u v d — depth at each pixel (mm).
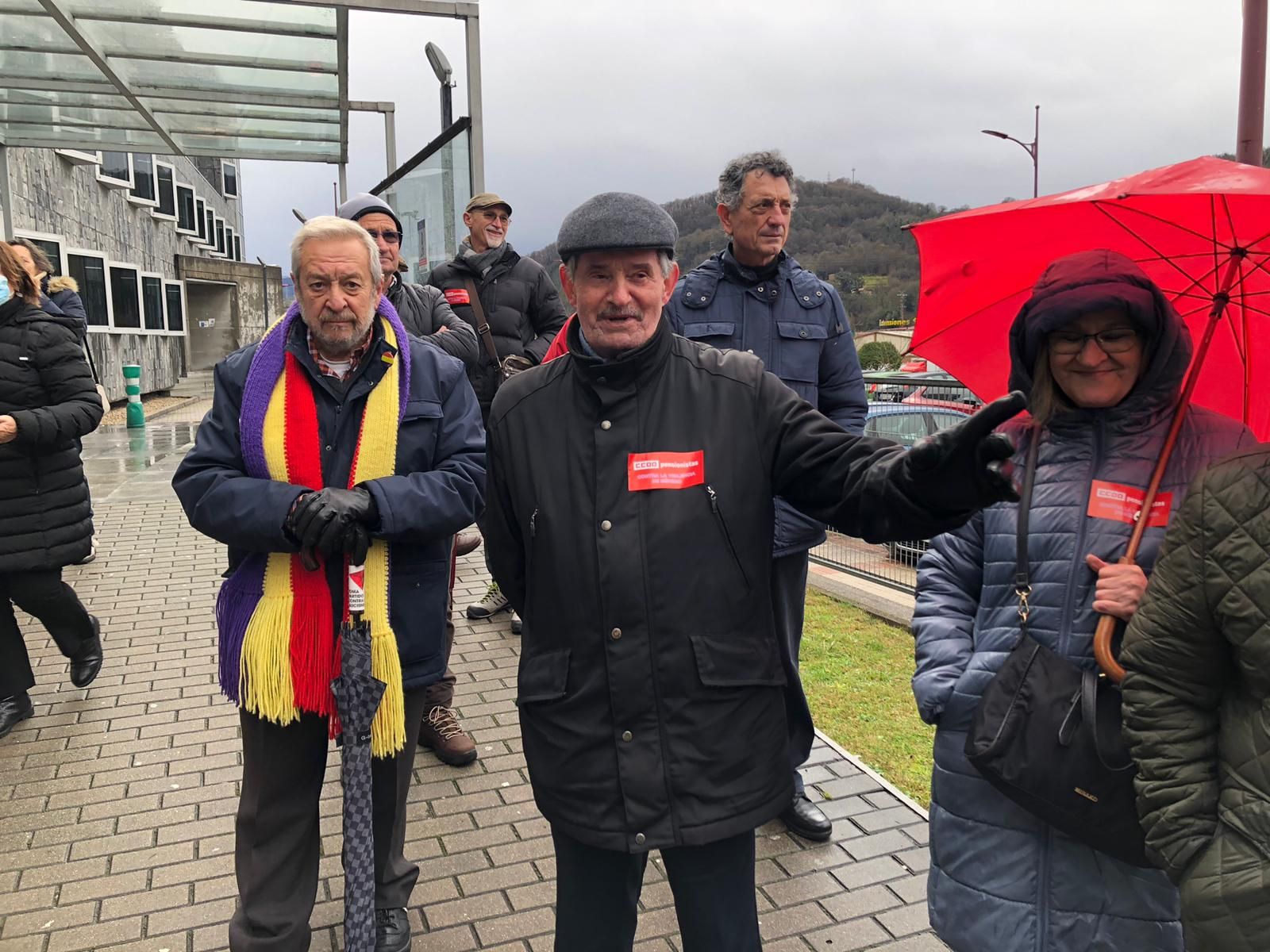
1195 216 1753
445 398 2420
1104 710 1693
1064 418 1853
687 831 1725
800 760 2885
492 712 4180
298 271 2205
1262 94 5934
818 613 6004
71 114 9539
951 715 1918
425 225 8156
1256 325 1916
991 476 1308
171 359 27875
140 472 11273
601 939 1896
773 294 3068
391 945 2459
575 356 1789
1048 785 1679
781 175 2945
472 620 5492
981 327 2156
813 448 1749
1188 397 1792
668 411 1794
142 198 24250
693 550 1749
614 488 1767
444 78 8555
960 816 1912
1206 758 1520
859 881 2896
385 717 2311
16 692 4008
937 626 1991
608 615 1745
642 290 1748
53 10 6383
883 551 6625
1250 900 1409
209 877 2930
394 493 2197
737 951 1830
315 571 2271
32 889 2863
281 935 2273
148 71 8031
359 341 2279
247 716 2312
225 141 10727
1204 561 1459
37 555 3836
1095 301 1702
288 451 2236
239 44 7473
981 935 1878
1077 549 1791
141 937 2639
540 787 1847
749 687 1777
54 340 3756
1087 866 1796
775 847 3084
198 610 5688
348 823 2236
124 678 4562
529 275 5055
